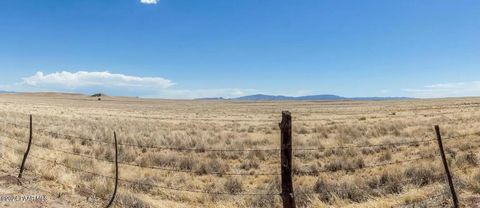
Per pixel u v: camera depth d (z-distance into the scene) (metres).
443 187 11.80
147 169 18.08
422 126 32.44
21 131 28.09
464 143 21.02
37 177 14.03
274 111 86.31
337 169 17.66
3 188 12.08
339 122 42.56
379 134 29.12
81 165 17.44
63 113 61.56
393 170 15.45
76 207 11.10
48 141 23.66
